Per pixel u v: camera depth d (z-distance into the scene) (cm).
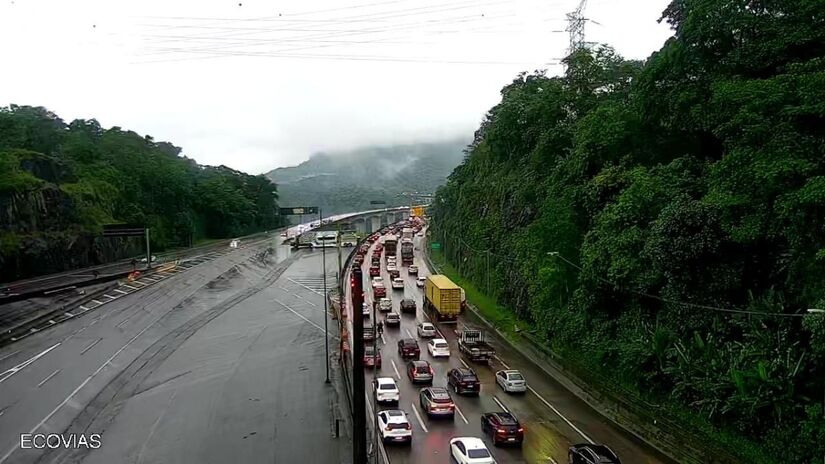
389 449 3066
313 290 8794
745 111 2833
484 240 7594
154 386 4647
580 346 4228
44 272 8738
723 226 2906
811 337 2530
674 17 3825
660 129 4056
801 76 2666
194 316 7131
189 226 15038
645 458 2933
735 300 3125
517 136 7050
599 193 4112
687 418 3008
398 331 5944
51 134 12750
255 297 8356
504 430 3073
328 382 4541
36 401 4325
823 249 2358
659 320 3491
